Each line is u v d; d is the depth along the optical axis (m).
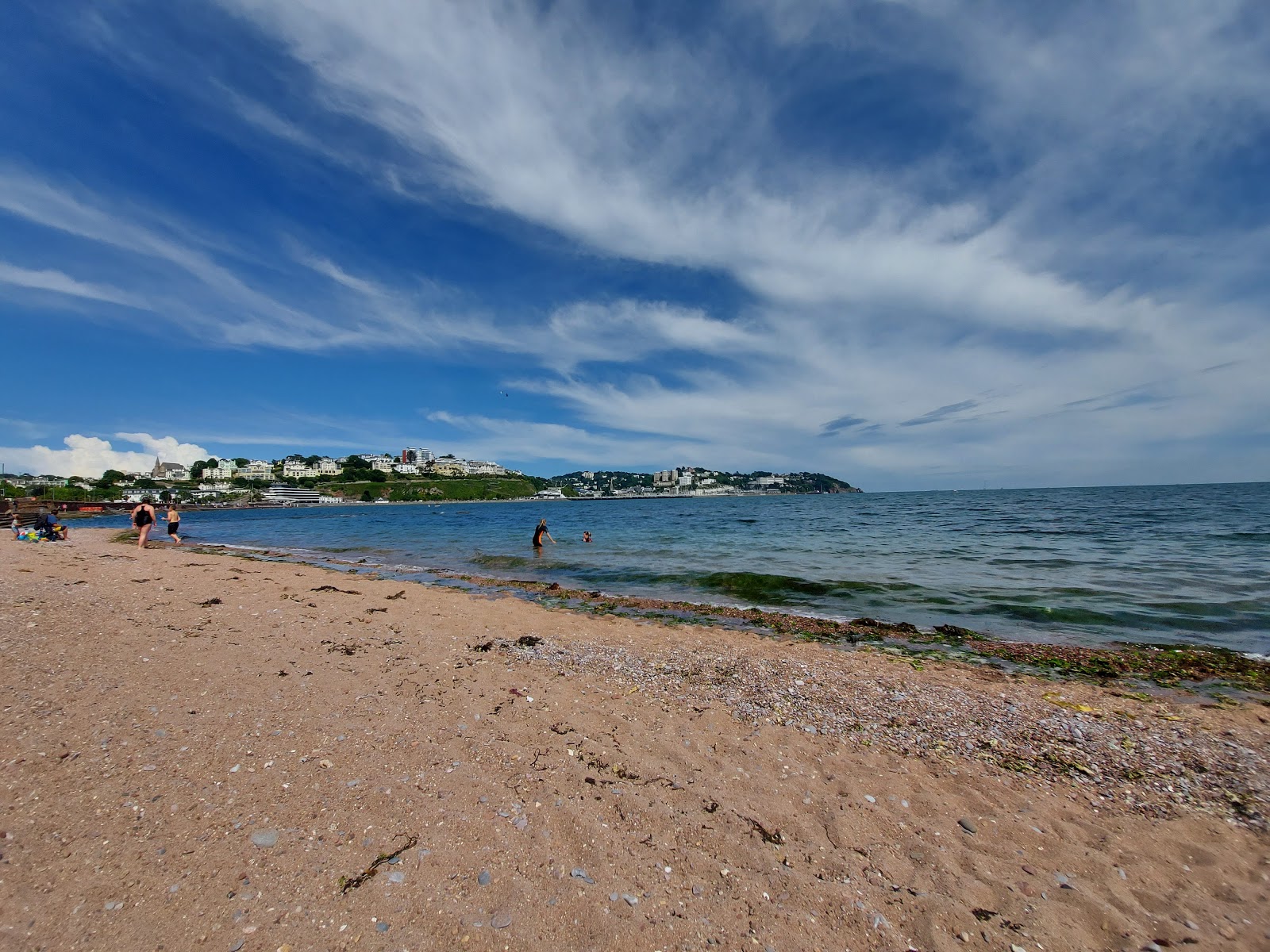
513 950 3.05
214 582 13.71
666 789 4.90
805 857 4.05
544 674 7.86
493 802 4.45
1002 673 8.79
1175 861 4.13
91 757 4.51
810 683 7.81
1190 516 44.09
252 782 4.39
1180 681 8.55
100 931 2.89
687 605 13.81
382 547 29.41
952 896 3.69
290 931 3.03
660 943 3.18
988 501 91.81
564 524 52.19
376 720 5.75
